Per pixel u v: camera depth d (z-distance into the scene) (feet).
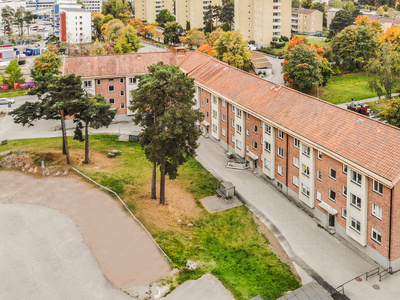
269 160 192.95
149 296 118.11
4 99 333.01
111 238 145.38
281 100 191.93
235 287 123.13
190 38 497.87
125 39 477.36
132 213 162.50
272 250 150.61
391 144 137.90
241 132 213.46
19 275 127.65
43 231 150.00
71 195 175.01
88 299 117.29
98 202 168.76
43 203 170.19
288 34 516.32
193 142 167.84
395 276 135.54
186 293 119.65
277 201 182.80
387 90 295.48
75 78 193.57
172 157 166.71
